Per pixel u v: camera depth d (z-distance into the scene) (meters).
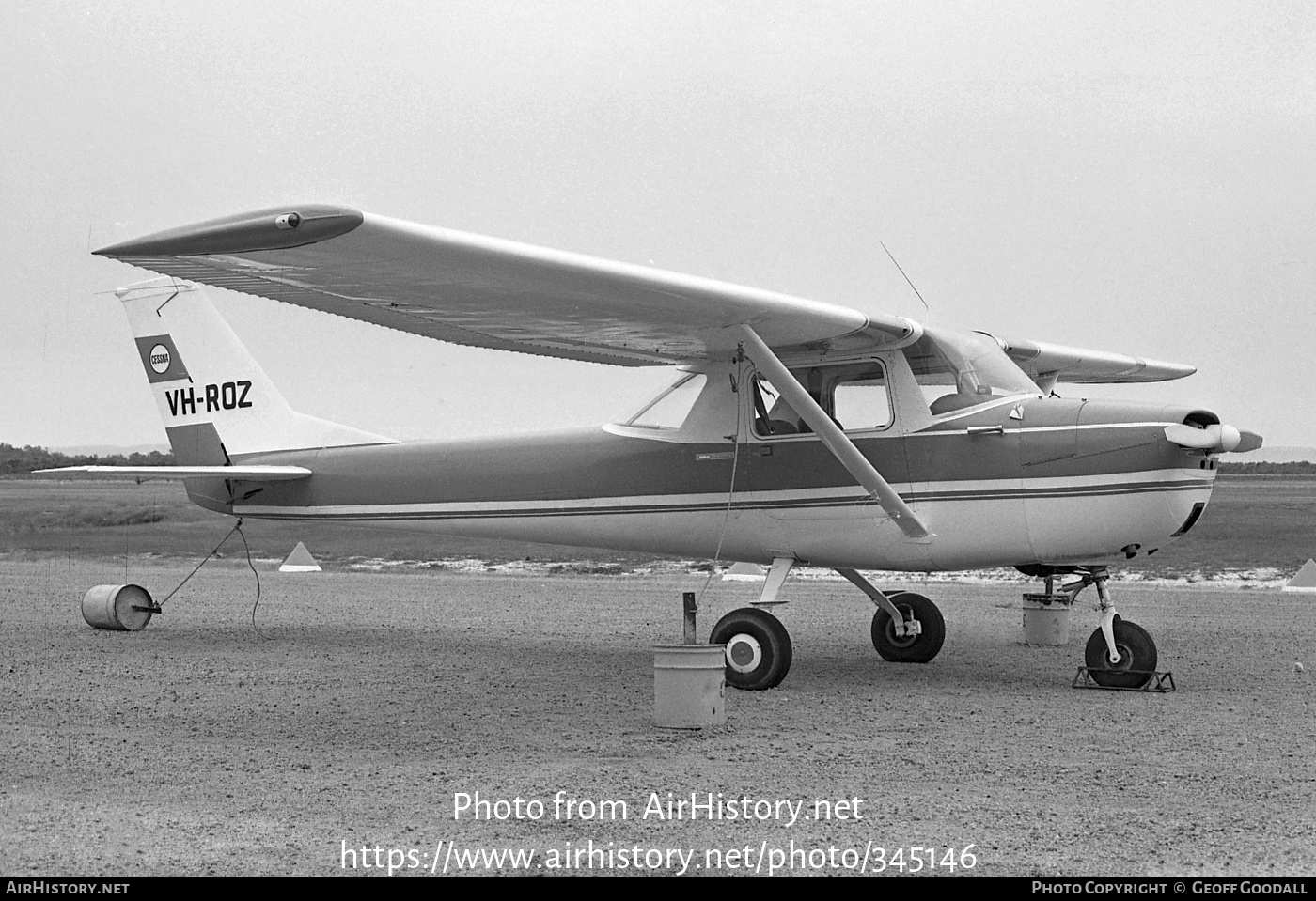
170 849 4.80
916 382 8.80
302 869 4.55
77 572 20.53
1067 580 17.31
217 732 7.21
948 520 8.59
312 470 11.64
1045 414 8.35
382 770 6.16
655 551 10.00
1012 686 8.89
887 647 10.23
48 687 8.88
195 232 6.01
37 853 4.75
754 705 8.09
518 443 10.56
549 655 10.65
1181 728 7.20
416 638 11.84
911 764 6.26
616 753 6.57
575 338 8.98
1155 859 4.62
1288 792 5.63
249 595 16.41
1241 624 12.91
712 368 9.61
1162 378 12.77
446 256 6.39
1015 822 5.14
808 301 8.18
